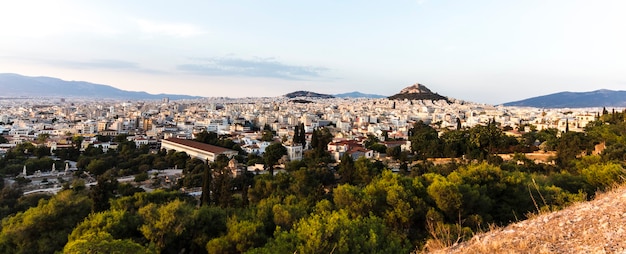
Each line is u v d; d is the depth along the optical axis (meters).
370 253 26.98
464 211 39.09
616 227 12.14
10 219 44.06
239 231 37.22
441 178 47.00
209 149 141.12
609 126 109.75
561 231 13.50
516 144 121.38
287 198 50.97
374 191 43.72
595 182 49.59
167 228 39.44
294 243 28.86
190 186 99.44
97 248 27.08
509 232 15.18
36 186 103.88
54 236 40.78
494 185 44.97
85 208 47.62
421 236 37.31
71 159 138.88
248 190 66.25
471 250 14.66
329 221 29.91
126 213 43.06
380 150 137.50
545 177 57.09
